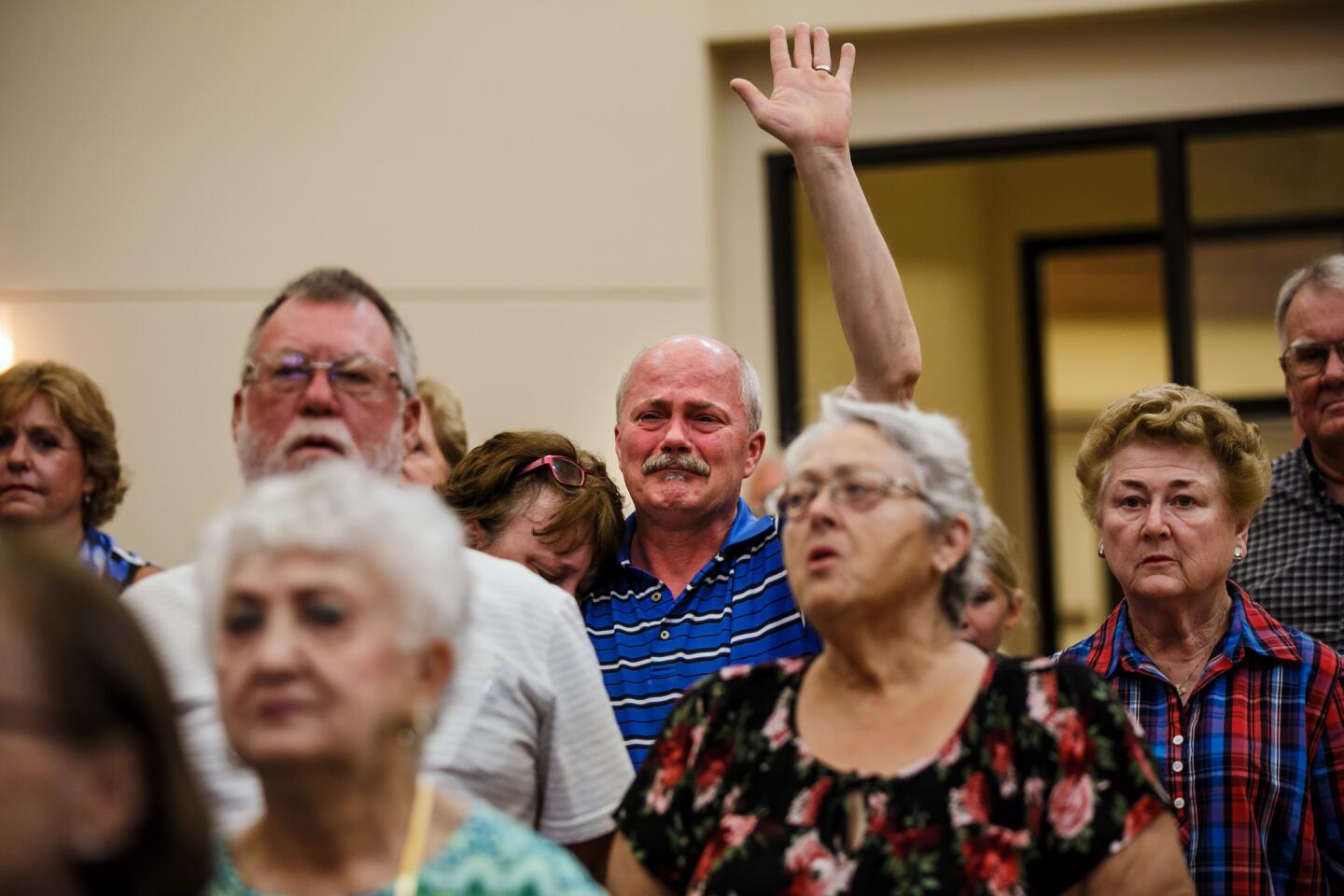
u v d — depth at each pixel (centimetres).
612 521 417
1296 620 468
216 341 821
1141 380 1155
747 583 407
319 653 224
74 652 186
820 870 261
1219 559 386
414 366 366
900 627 278
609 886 287
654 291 805
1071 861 258
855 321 397
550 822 327
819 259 942
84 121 836
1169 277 820
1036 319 1170
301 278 358
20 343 828
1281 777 365
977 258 1162
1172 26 822
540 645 328
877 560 274
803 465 283
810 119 406
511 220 812
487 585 329
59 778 184
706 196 805
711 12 820
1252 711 374
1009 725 268
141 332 824
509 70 817
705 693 291
